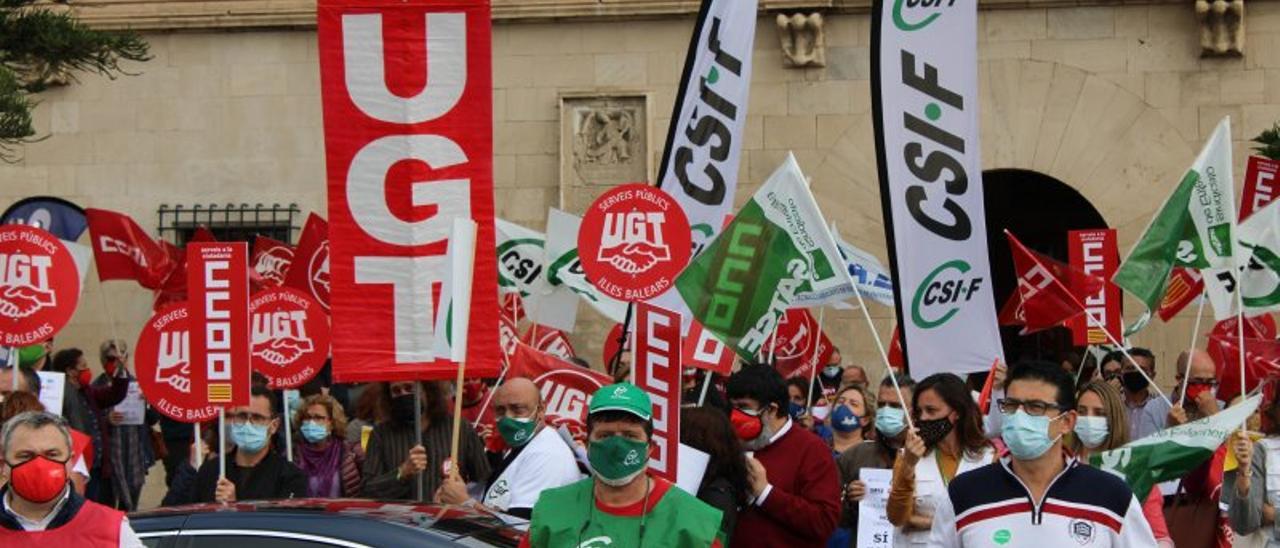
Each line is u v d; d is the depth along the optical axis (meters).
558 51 24.59
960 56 12.41
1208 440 10.10
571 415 13.87
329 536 8.25
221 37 25.08
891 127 12.40
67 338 25.02
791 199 11.59
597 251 12.64
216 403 11.92
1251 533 11.52
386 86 10.85
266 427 12.23
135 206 25.14
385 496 12.62
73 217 20.16
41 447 7.65
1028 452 7.58
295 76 24.98
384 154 10.86
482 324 10.81
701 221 14.62
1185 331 23.59
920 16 12.38
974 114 12.41
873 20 12.39
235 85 25.06
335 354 10.78
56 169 25.23
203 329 11.95
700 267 11.68
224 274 11.95
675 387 9.79
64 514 7.76
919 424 9.82
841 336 24.17
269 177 25.00
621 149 24.41
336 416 14.10
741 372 10.32
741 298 11.65
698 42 14.66
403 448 12.73
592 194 24.39
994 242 29.02
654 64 24.41
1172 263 12.69
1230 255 12.56
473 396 14.91
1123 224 24.00
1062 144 24.09
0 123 18.17
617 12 24.38
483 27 10.87
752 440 10.32
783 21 24.06
